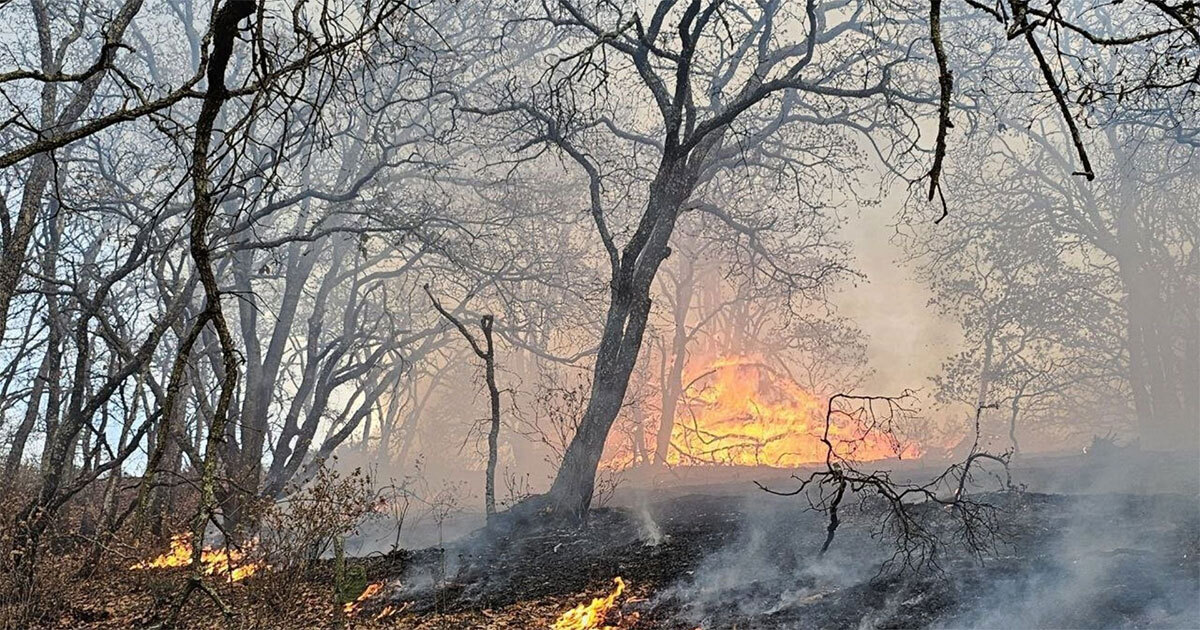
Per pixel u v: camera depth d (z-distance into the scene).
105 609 10.96
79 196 17.55
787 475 25.53
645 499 19.77
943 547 10.45
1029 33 2.66
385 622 9.94
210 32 3.56
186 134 4.98
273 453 21.36
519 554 13.34
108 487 14.16
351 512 11.95
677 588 10.34
